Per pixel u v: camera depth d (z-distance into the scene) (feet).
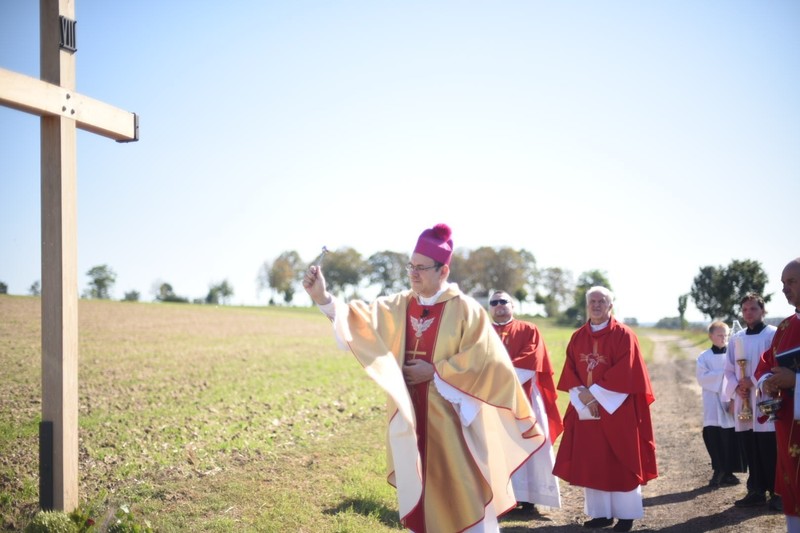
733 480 29.45
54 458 16.69
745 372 26.55
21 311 109.09
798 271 17.78
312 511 22.31
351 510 22.47
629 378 23.99
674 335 235.81
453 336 17.48
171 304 204.33
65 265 16.78
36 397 42.01
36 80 15.97
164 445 31.48
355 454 31.55
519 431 18.12
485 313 17.95
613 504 23.80
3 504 20.74
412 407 16.43
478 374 17.21
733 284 179.63
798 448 17.34
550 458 26.37
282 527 20.57
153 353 80.94
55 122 16.72
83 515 16.30
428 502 16.76
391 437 17.04
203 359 77.20
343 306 16.93
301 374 66.64
